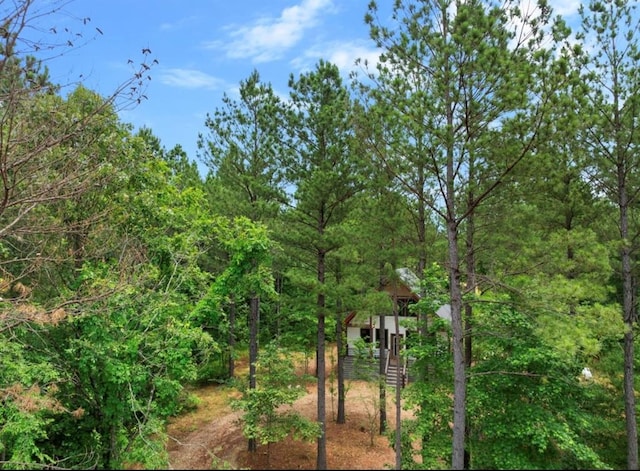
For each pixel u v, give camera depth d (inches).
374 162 415.8
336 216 585.6
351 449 575.8
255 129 740.0
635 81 442.9
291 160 581.9
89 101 463.5
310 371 994.1
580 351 365.4
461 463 357.7
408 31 390.6
